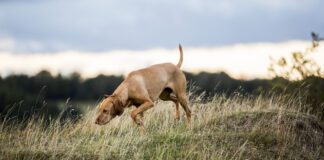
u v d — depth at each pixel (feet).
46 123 48.73
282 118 50.78
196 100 56.44
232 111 52.75
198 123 50.83
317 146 49.08
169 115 54.03
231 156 45.09
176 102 51.55
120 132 48.62
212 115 51.83
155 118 53.57
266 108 54.49
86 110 52.65
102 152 43.24
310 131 50.14
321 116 57.00
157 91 49.32
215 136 47.42
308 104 59.41
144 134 47.60
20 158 42.34
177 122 51.34
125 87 47.65
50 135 47.21
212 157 43.88
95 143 45.75
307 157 47.21
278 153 46.75
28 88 135.95
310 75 62.80
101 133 50.39
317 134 50.19
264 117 51.03
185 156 44.21
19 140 46.42
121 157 43.19
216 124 50.47
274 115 51.37
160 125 51.24
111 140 46.52
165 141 46.09
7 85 122.31
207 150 45.09
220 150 45.37
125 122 51.67
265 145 47.42
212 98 56.90
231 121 50.67
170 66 50.62
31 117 49.19
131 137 46.14
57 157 42.57
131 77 48.21
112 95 47.09
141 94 47.85
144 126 49.42
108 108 46.34
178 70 51.01
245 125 50.03
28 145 44.68
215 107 54.85
